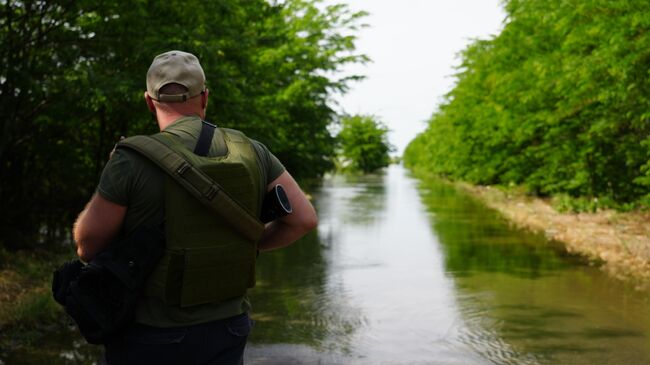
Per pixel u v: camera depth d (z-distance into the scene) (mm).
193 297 1854
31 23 9539
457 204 24938
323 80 21625
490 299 8188
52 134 11195
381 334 6598
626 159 16375
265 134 13805
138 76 9391
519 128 20375
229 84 10586
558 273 9859
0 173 10914
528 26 20625
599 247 12008
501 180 31688
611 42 11352
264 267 10648
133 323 1868
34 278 8492
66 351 5789
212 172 1872
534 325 6926
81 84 8930
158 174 1855
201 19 10555
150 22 9836
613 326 6828
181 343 1852
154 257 1826
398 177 64938
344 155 89875
